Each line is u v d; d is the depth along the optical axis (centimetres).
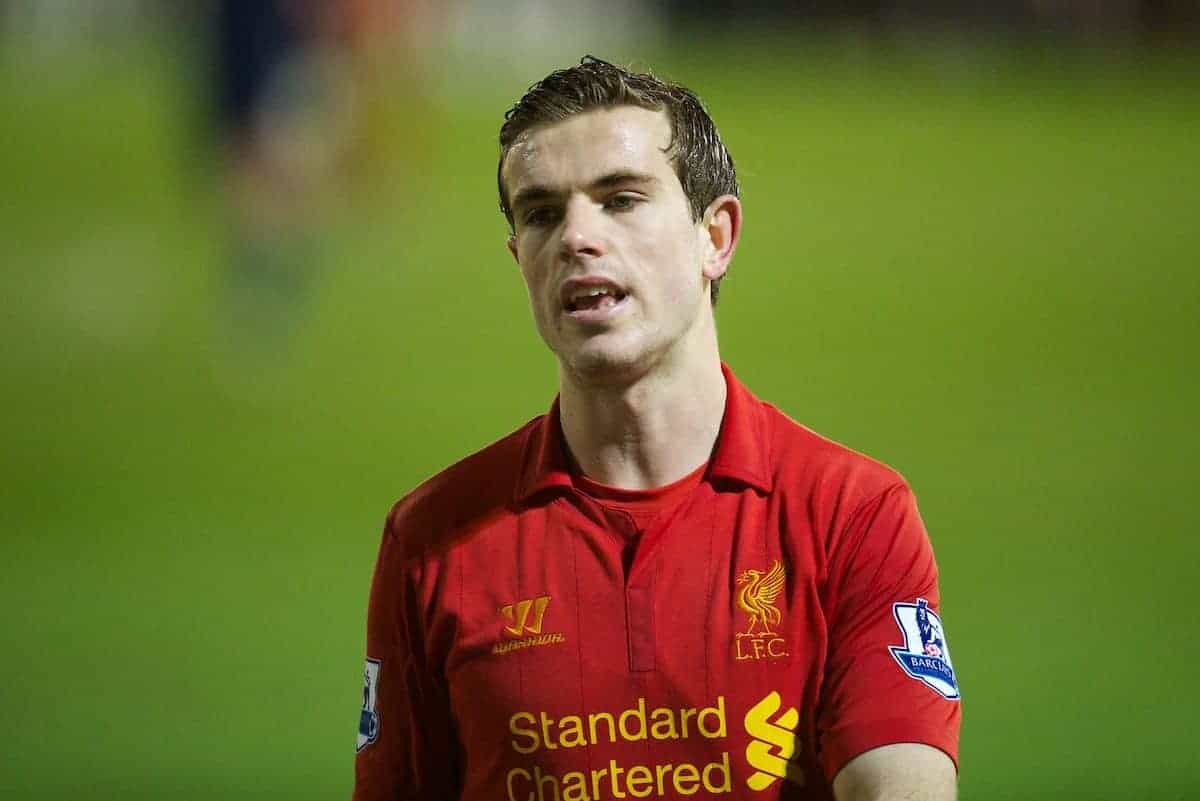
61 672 2544
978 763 2097
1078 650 2523
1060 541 3111
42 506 3566
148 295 5725
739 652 874
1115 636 2591
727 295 5575
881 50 9638
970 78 9319
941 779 850
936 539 3127
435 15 9394
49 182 7512
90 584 2997
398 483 3712
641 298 875
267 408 4494
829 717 873
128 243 6425
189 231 6525
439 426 4262
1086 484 3509
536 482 910
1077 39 9356
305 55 5441
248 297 5331
